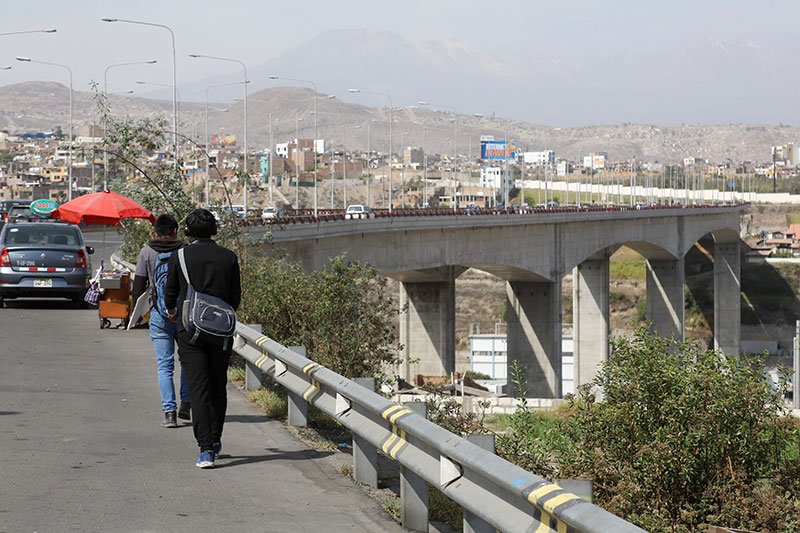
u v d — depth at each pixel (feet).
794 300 578.66
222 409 34.65
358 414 32.60
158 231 42.60
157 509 28.27
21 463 33.81
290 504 29.43
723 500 31.01
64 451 35.94
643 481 31.73
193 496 29.94
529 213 291.58
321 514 28.45
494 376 346.95
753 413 32.19
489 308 511.81
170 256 37.29
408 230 234.17
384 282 67.77
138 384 53.31
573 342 365.61
